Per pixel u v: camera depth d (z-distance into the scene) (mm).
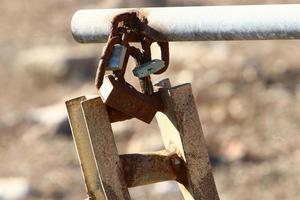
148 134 16188
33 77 21125
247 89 18344
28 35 25016
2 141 17359
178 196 13867
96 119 4273
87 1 27359
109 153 4285
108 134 4281
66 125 17469
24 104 19750
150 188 14055
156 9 4266
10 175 15805
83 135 4359
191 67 19609
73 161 16172
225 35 4000
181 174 4391
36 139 17250
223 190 14336
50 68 21031
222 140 15820
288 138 16031
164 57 4332
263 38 3887
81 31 4535
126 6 25594
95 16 4469
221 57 20016
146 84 4367
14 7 27812
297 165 14891
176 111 4332
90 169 4375
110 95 4246
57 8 27359
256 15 3879
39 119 18047
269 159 15211
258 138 16062
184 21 4129
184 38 4164
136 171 4328
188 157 4352
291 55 20672
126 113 4309
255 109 17344
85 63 20984
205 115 17156
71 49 22188
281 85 18719
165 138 4465
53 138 17219
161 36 4238
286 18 3787
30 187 14922
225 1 25531
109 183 4285
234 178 14617
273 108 17422
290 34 3797
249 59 20219
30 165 16188
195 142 4359
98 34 4465
